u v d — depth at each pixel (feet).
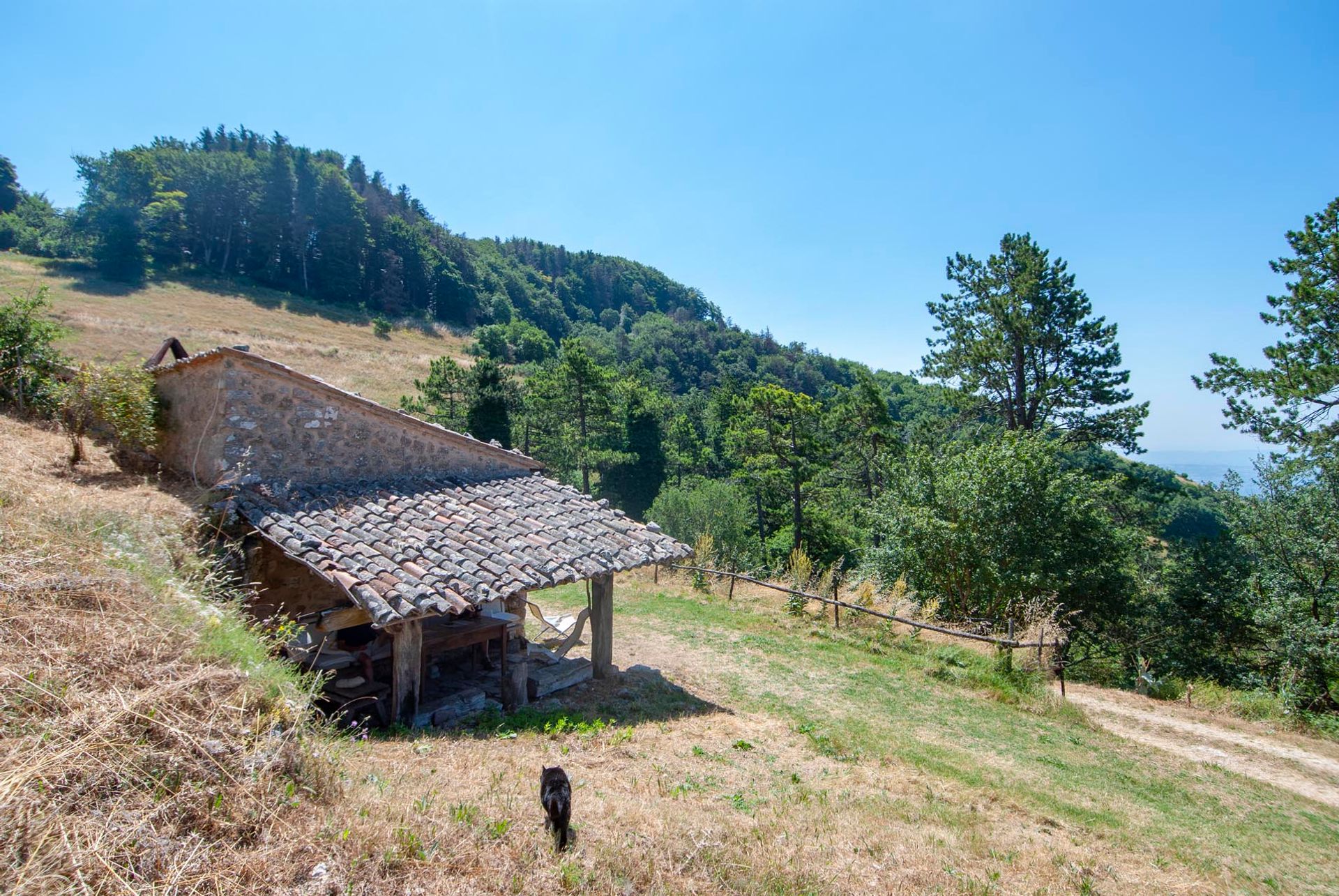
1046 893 17.72
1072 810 24.88
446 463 35.83
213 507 26.99
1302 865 23.03
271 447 29.53
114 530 21.88
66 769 11.67
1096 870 19.88
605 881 13.55
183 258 255.70
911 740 30.37
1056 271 83.46
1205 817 26.22
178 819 11.80
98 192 269.85
